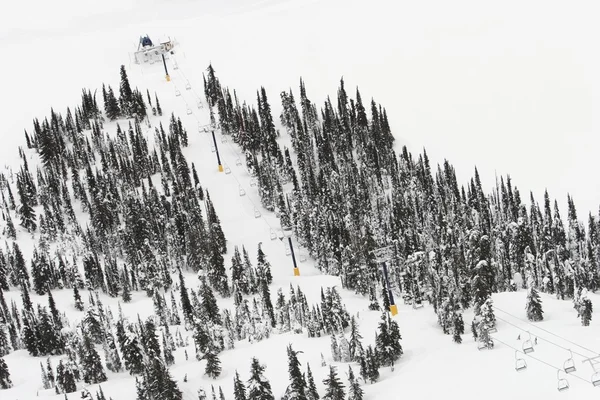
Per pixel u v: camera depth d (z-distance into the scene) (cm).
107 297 15888
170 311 15162
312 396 11369
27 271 16288
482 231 15688
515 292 14088
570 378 10406
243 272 15938
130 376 13050
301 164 19675
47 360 12769
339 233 16562
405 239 15738
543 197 19675
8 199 18788
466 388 10869
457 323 12362
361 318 14100
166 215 17525
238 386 11444
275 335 13925
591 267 15238
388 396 11250
